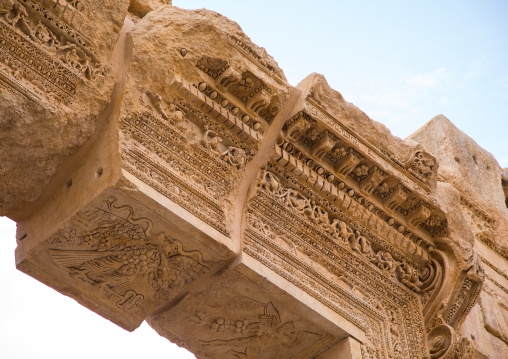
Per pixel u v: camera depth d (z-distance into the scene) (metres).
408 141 8.64
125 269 7.18
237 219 7.45
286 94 7.70
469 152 11.91
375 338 7.92
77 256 7.09
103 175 6.81
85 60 6.95
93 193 6.77
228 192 7.49
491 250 11.02
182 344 7.89
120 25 7.14
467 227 8.80
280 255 7.59
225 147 7.60
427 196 8.48
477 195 11.34
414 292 8.55
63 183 7.16
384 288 8.31
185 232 7.02
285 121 7.79
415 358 8.10
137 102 7.06
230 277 7.33
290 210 7.81
